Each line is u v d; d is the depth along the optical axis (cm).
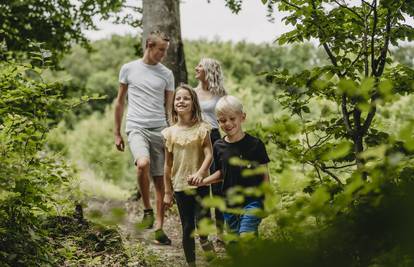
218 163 385
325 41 339
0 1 1101
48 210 346
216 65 541
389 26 329
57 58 1280
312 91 335
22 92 355
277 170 134
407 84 312
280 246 113
